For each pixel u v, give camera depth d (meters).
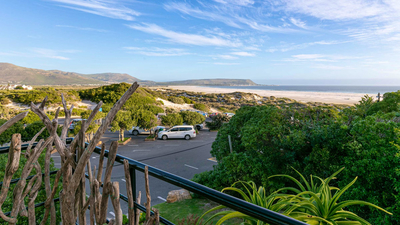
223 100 98.56
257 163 7.75
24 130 16.66
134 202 1.16
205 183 9.43
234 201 0.78
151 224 1.00
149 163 15.89
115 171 12.75
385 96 11.85
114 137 24.78
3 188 0.92
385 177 5.41
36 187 1.15
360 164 5.43
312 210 2.13
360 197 5.46
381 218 5.11
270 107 8.90
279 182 7.60
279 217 0.68
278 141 7.70
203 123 34.97
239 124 10.73
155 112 29.14
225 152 10.62
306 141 7.81
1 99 50.00
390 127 5.33
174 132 24.08
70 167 1.08
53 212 1.17
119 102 0.89
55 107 46.38
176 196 9.27
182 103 68.75
